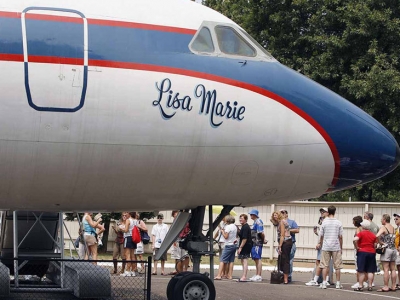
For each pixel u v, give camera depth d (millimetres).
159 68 11203
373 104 31422
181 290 12086
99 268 13969
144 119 11070
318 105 11969
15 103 10609
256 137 11594
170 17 11617
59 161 10961
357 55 32781
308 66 33031
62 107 10758
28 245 15539
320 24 33438
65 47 10844
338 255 19047
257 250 20547
